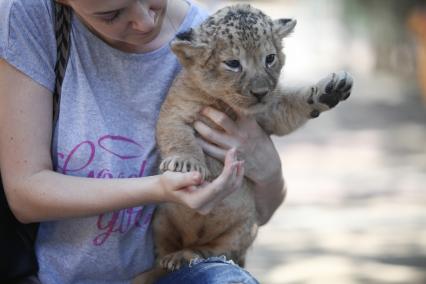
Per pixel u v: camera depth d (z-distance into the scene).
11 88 4.90
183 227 5.78
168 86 5.60
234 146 5.64
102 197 4.84
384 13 30.95
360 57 34.34
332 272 11.45
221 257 5.38
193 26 5.89
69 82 5.06
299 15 42.34
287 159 19.20
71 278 5.25
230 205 5.73
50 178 4.91
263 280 11.15
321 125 23.84
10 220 5.05
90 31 5.19
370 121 24.23
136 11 4.73
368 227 13.58
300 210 14.73
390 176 17.12
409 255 12.09
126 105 5.32
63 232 5.20
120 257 5.28
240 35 5.68
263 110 5.75
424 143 20.73
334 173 17.56
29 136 4.92
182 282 5.12
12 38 4.88
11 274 5.09
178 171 5.26
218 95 5.70
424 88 27.38
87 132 5.06
